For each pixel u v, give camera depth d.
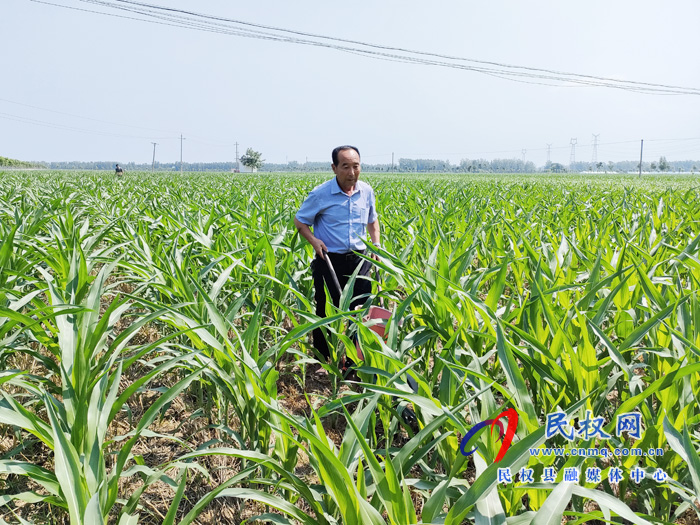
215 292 3.61
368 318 3.79
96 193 14.02
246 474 2.09
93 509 1.66
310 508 2.72
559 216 8.24
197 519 2.75
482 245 5.78
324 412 2.38
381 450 2.47
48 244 4.72
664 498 2.43
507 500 2.06
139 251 4.58
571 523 1.78
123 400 2.29
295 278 4.70
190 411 3.82
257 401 2.63
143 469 2.40
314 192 4.40
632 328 3.12
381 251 3.59
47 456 3.21
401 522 1.73
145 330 5.04
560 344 2.57
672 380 2.04
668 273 4.51
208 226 5.71
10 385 3.79
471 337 2.98
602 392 2.57
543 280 3.84
